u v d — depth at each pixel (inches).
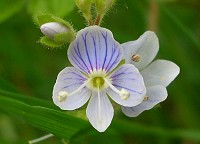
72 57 2.3
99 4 2.4
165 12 3.4
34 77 3.7
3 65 3.7
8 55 3.7
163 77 2.5
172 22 3.5
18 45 3.7
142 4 3.5
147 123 3.5
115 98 2.4
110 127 3.0
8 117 3.5
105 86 2.4
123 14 3.6
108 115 2.3
